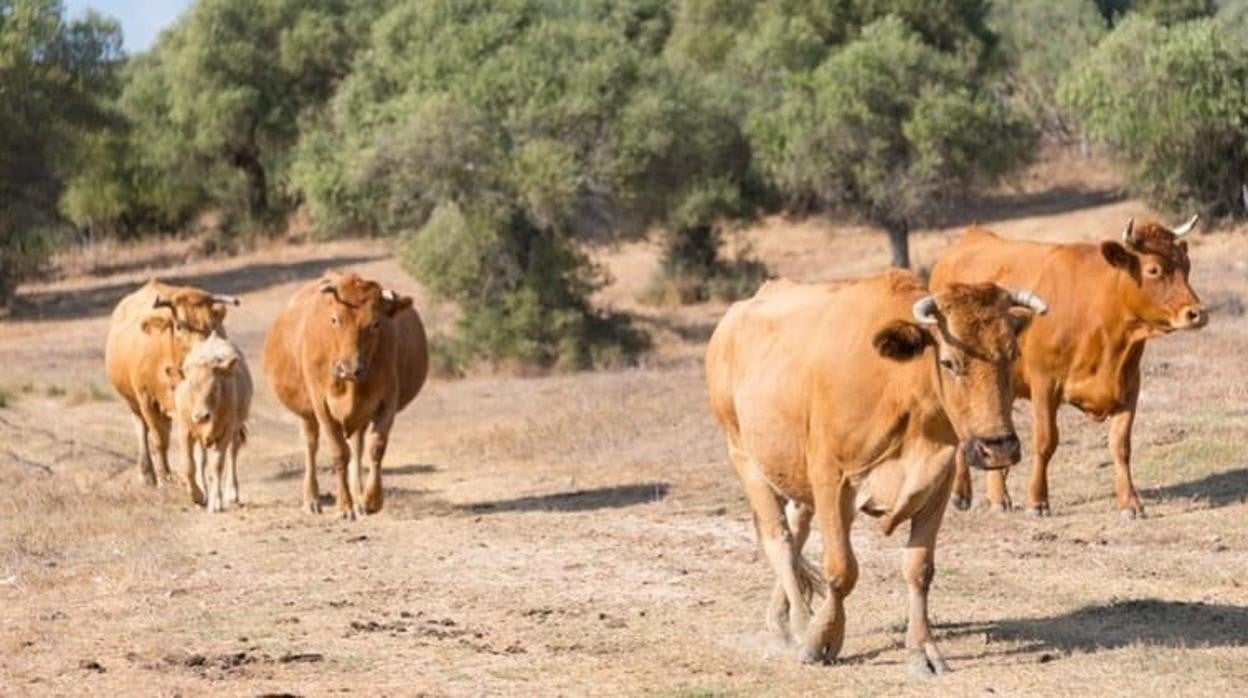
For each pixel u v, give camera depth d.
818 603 13.02
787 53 61.97
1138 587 12.95
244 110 72.44
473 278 42.19
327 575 14.49
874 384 10.09
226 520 18.33
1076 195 59.91
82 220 74.25
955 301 9.68
